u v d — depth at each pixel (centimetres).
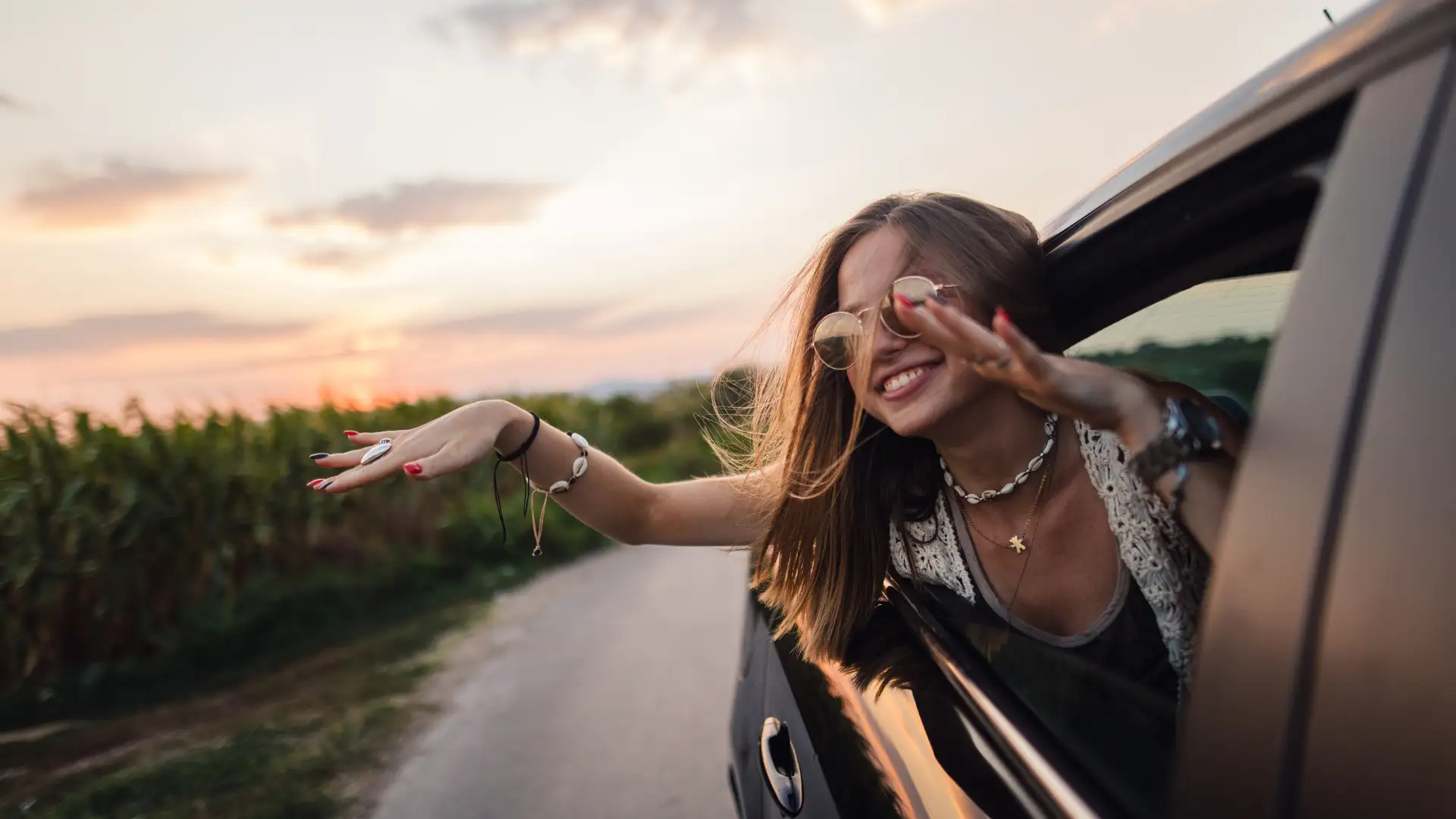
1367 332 58
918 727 115
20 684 531
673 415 1775
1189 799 68
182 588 601
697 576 687
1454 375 52
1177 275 114
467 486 918
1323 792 55
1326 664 56
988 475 121
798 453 143
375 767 375
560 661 498
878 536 142
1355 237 61
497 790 336
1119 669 108
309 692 501
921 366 115
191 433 639
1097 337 136
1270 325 112
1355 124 64
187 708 501
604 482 165
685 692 417
